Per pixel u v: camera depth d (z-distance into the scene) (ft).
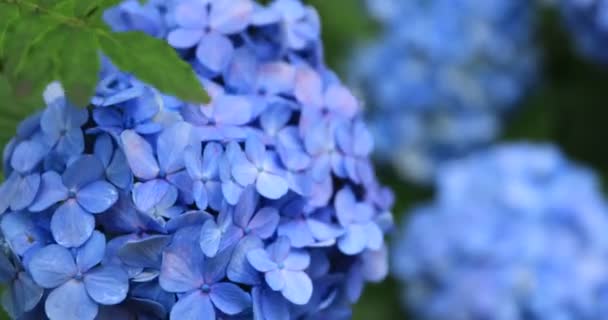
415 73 4.71
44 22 2.64
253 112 2.77
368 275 2.91
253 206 2.69
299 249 2.74
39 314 2.72
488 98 4.76
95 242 2.65
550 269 4.15
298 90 2.84
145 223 2.65
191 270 2.66
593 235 4.19
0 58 2.64
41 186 2.68
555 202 4.26
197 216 2.65
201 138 2.69
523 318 4.17
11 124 2.89
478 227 4.29
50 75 2.59
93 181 2.67
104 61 2.76
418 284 4.42
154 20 2.84
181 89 2.59
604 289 4.12
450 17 4.70
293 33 2.89
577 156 4.90
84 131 2.71
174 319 2.65
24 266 2.67
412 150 4.83
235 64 2.81
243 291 2.67
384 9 4.66
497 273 4.20
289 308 2.76
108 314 2.68
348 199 2.81
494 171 4.43
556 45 4.75
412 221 4.48
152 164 2.66
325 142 2.81
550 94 4.86
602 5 4.25
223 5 2.82
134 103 2.69
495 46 4.70
